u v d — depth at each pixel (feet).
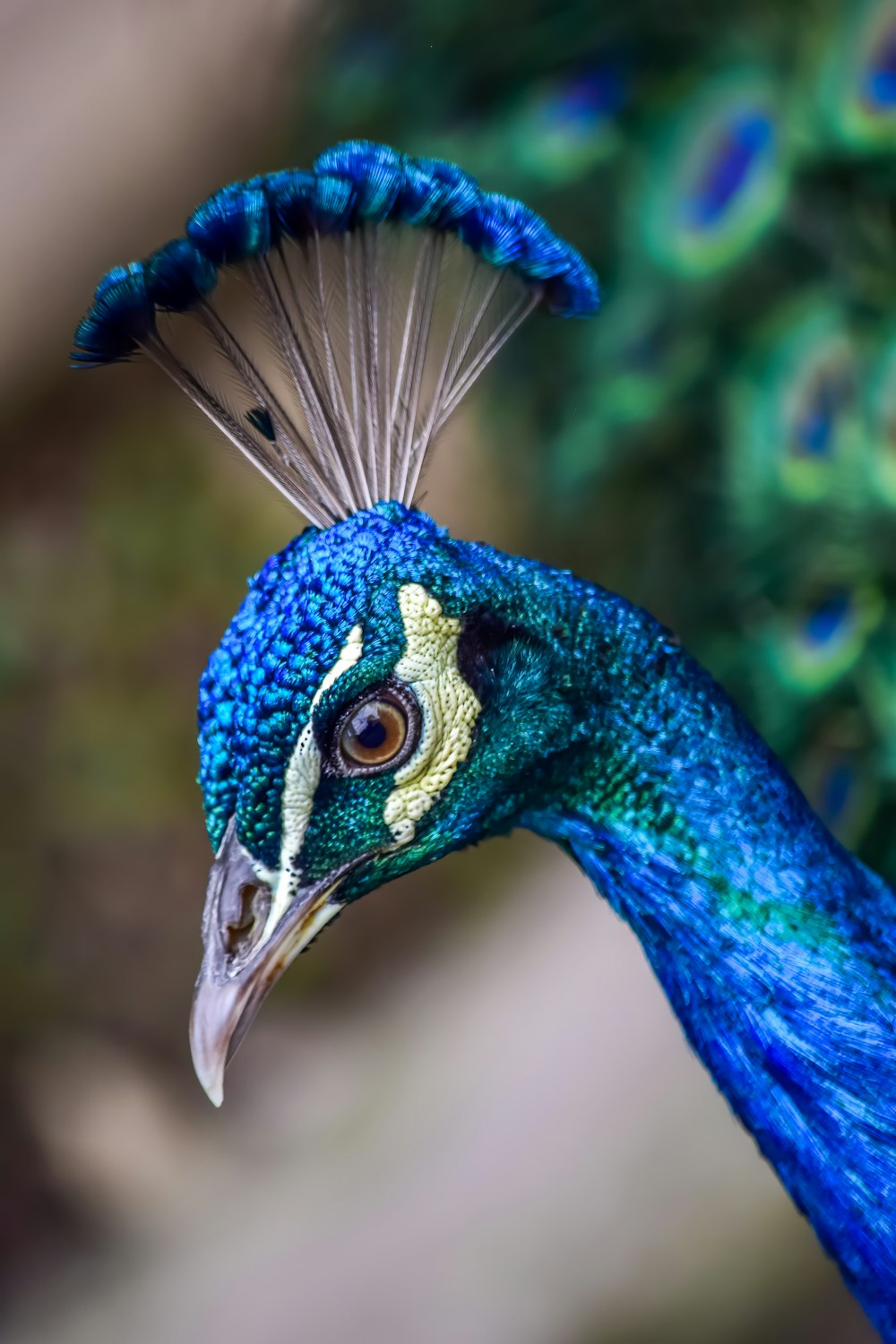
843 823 4.76
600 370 5.05
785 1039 4.19
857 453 4.83
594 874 4.24
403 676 4.17
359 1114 5.48
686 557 4.99
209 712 4.16
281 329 4.20
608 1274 4.83
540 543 5.35
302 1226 5.03
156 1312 5.02
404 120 5.50
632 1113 4.96
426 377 4.34
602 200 5.10
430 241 4.21
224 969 4.17
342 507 4.20
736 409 4.94
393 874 4.20
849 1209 4.19
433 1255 4.89
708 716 4.23
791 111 4.97
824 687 4.81
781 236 4.96
